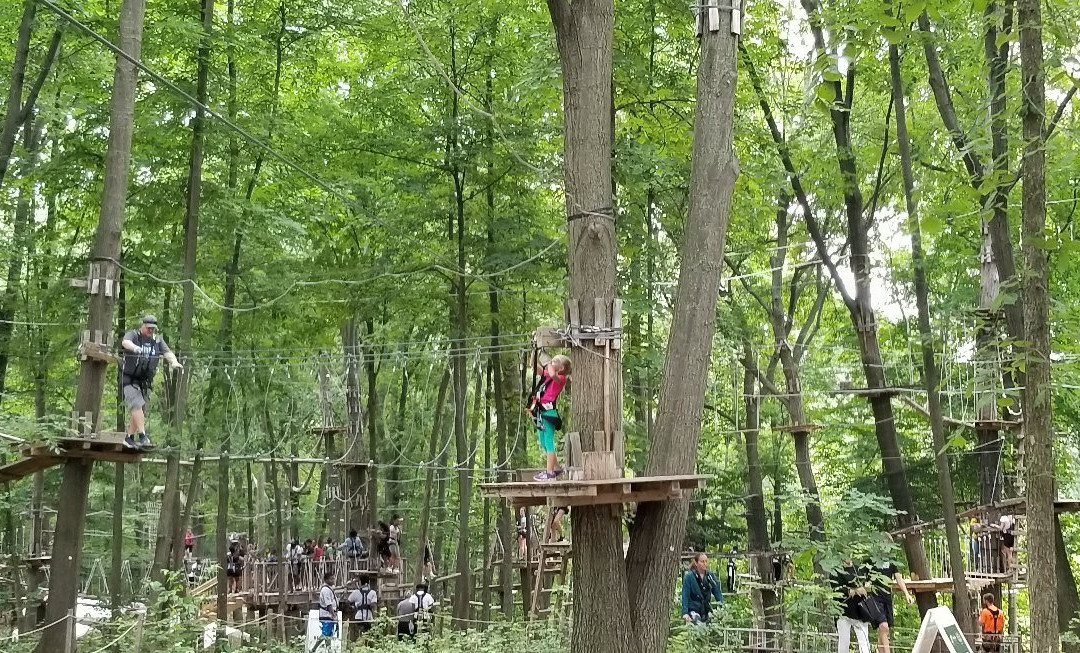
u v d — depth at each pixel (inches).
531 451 916.0
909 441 894.4
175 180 634.2
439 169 685.3
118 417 630.5
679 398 334.6
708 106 346.0
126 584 889.5
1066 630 517.0
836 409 882.1
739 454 916.0
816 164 672.4
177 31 565.0
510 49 653.3
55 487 824.3
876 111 699.4
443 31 653.3
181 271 639.1
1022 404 301.3
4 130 563.8
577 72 340.8
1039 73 261.7
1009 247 410.9
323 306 719.1
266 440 998.4
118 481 610.9
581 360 321.4
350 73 786.8
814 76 284.7
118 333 643.5
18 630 661.9
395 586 944.3
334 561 905.5
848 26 286.4
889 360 876.0
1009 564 646.5
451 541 1229.1
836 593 534.3
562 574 711.7
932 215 280.5
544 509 740.7
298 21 690.8
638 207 655.1
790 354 819.4
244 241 692.1
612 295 327.6
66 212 756.6
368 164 711.1
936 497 672.4
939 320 690.8
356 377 958.4
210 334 717.9
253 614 855.1
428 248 670.5
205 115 590.9
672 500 332.8
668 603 330.0
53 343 605.6
